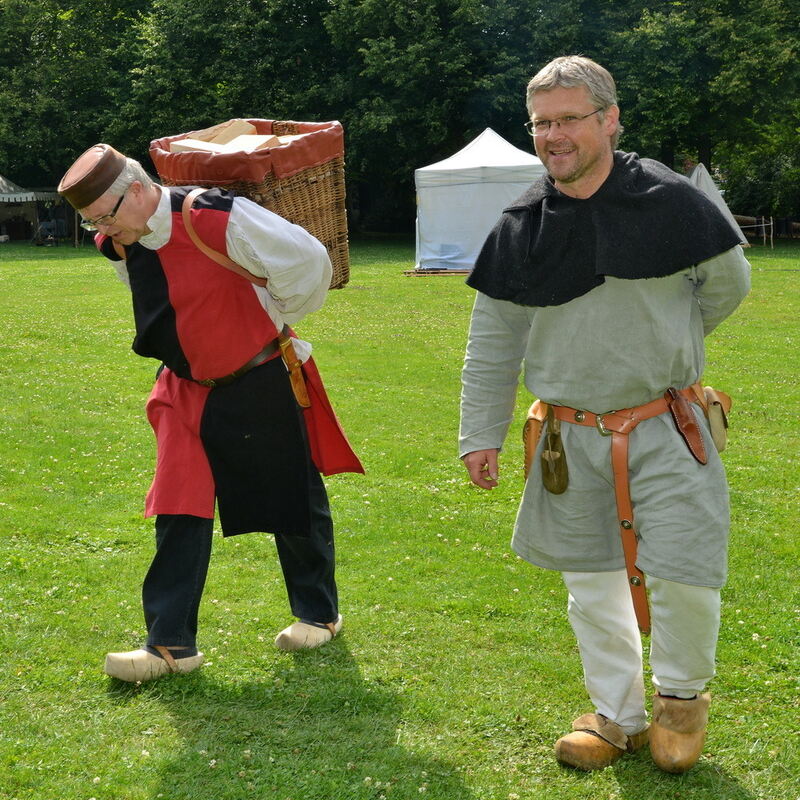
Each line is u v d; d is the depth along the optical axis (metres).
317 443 3.65
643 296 2.74
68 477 6.39
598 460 2.87
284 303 3.32
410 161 36.81
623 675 3.07
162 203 3.12
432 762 3.04
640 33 32.75
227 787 2.88
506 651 3.87
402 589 4.54
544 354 2.91
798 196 36.50
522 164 22.62
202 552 3.51
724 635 4.03
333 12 34.25
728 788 2.90
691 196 2.72
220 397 3.35
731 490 6.29
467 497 6.17
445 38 34.22
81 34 39.22
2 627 3.97
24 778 2.89
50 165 40.50
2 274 22.20
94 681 3.52
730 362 11.11
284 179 3.31
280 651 3.79
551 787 2.91
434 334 13.27
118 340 12.34
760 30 32.22
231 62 36.28
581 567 3.00
